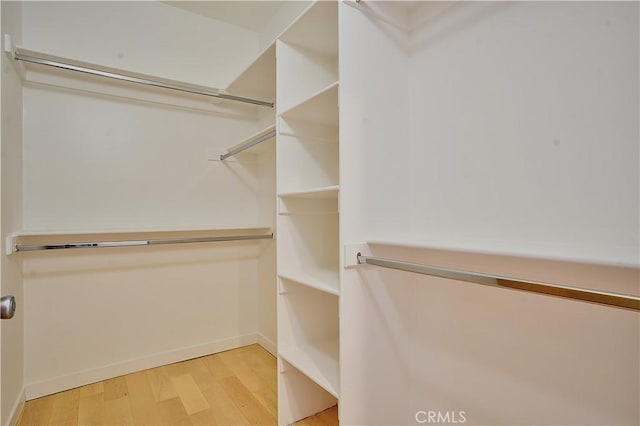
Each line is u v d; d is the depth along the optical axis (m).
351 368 1.24
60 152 1.90
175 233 2.26
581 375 0.97
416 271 1.07
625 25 0.87
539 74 1.04
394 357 1.39
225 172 2.46
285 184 1.63
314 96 1.37
